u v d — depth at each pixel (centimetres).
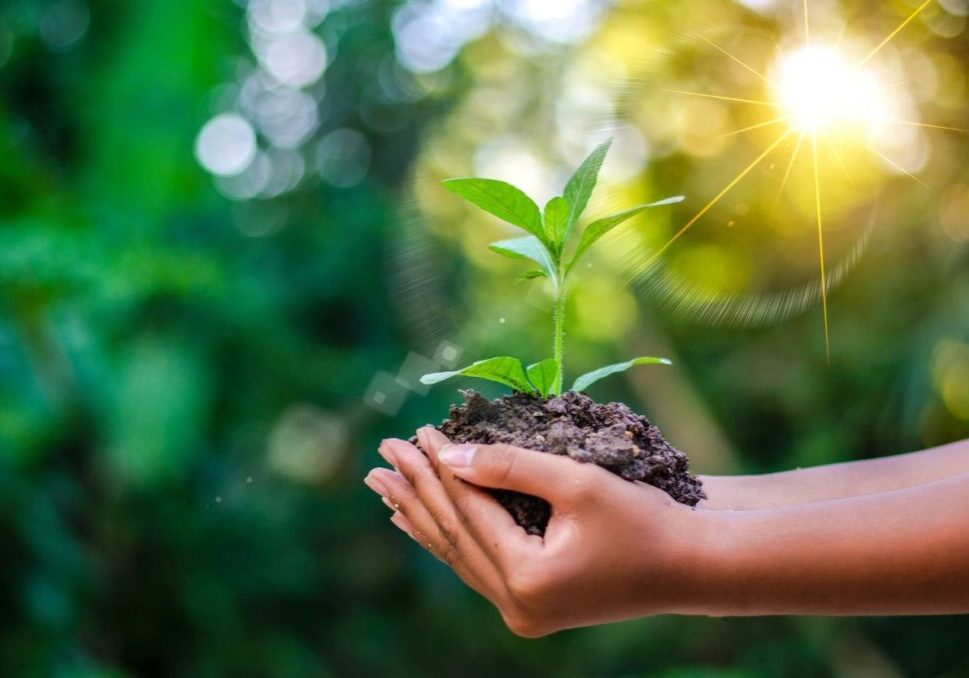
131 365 371
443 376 88
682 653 440
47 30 448
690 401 411
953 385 306
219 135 536
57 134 434
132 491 398
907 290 330
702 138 177
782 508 81
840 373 365
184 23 376
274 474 484
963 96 268
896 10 239
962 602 79
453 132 407
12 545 312
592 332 396
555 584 77
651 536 77
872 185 175
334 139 615
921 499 79
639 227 133
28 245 302
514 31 434
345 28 615
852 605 79
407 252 225
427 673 506
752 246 178
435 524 86
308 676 464
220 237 498
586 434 85
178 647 432
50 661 318
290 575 473
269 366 484
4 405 316
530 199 90
